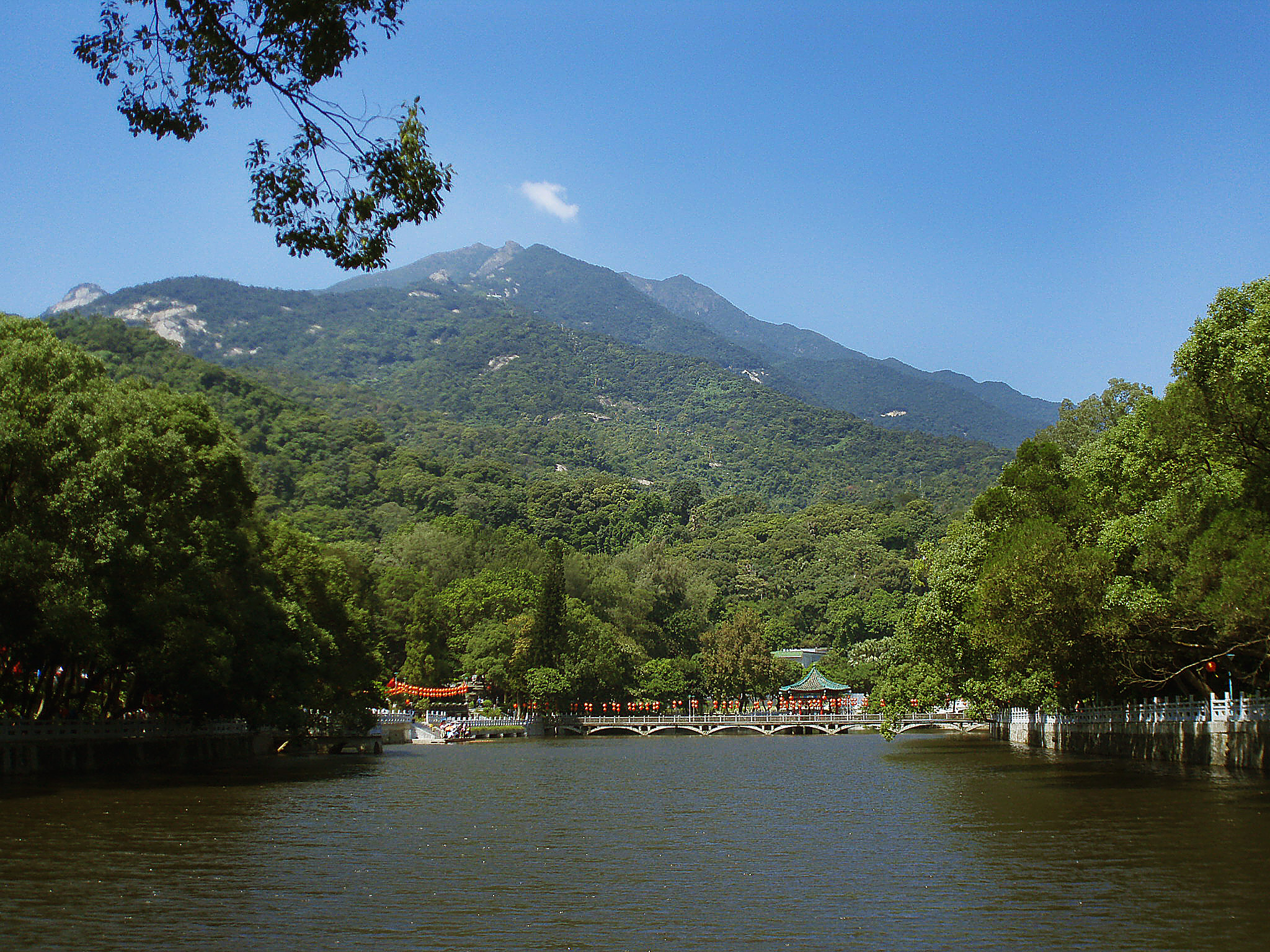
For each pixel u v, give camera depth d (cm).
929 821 4541
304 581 9731
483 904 2925
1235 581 4438
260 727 9362
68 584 5453
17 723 5981
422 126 2352
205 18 2248
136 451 6075
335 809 5172
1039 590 5575
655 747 12812
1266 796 4750
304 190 2338
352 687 10581
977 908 2811
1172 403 5019
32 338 6069
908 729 16775
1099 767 6831
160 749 7700
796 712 17600
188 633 6550
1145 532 5319
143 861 3512
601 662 16688
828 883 3206
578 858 3706
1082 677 6900
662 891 3109
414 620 16788
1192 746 6188
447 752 11575
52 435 5572
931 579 8644
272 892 3064
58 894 2980
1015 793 5434
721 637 19300
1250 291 5031
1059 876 3162
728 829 4472
